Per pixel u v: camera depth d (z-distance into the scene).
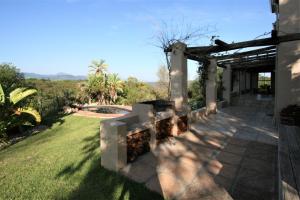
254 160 4.20
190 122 6.84
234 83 16.25
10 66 12.15
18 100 6.95
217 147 5.01
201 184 3.28
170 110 5.80
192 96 13.73
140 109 4.90
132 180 3.39
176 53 6.64
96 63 24.70
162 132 5.38
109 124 3.74
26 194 3.06
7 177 3.62
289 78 6.43
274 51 8.27
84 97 19.19
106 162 3.84
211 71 9.95
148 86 25.08
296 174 2.26
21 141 6.59
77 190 3.13
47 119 10.08
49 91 15.02
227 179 3.43
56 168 3.96
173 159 4.26
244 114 10.02
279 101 6.62
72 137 6.55
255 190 3.09
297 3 6.27
